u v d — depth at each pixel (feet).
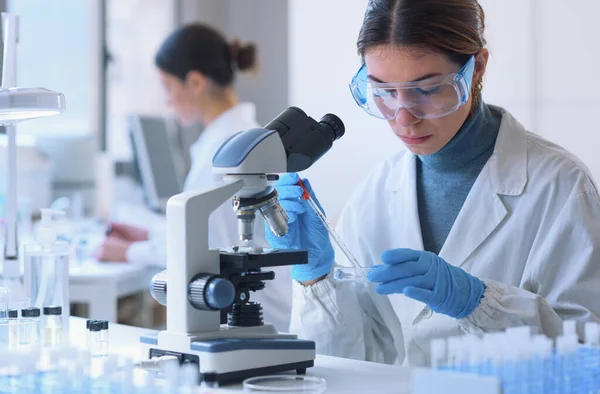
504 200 6.53
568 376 3.98
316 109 16.20
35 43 16.97
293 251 5.04
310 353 4.98
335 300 6.57
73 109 18.01
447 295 5.51
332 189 15.94
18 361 4.31
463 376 3.60
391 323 7.02
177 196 4.87
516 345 3.89
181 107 11.93
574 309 5.92
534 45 14.02
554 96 13.94
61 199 14.57
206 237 4.86
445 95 5.73
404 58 5.67
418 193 7.03
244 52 12.10
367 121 15.67
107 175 17.48
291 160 5.09
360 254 7.16
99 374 4.24
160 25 20.18
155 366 4.63
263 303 10.40
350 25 15.85
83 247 12.33
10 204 7.16
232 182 4.94
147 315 13.74
